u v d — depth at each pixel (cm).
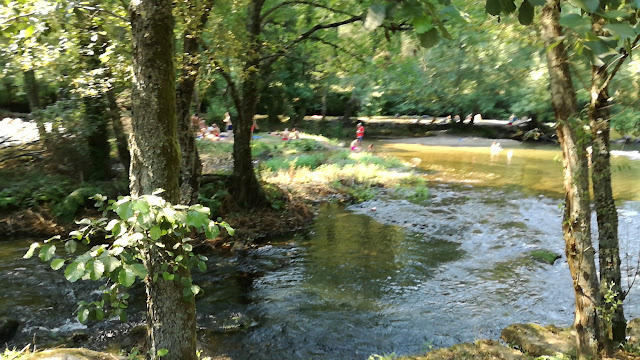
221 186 1277
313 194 1579
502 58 1219
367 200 1573
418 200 1584
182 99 847
